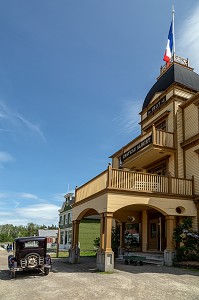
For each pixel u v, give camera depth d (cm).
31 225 12281
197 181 1599
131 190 1414
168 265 1423
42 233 6278
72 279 1075
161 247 1814
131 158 1997
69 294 805
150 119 2194
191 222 1495
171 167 1789
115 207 1362
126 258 1567
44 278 1123
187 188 1591
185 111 1827
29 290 882
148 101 2245
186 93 1927
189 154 1706
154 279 1023
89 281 1016
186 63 2144
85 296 775
